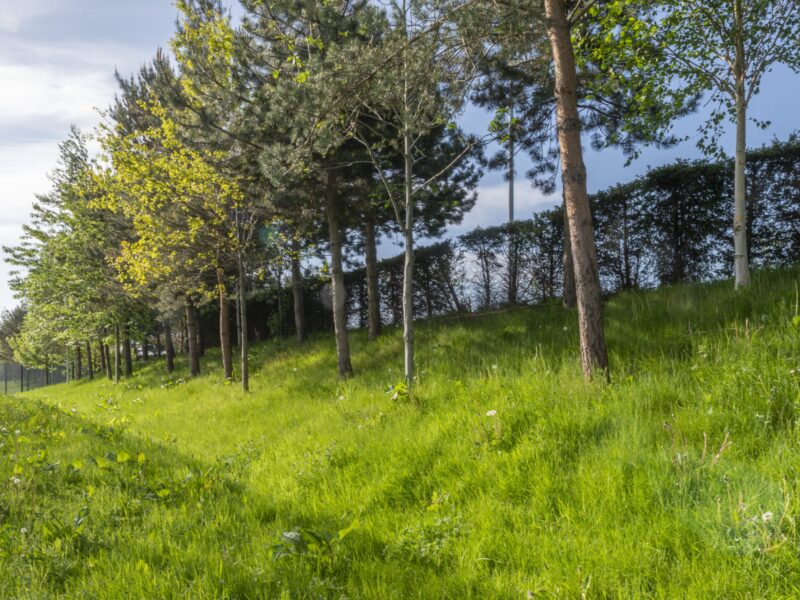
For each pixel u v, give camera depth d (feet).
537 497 13.07
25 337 144.77
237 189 46.19
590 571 9.76
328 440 22.89
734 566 9.11
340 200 43.62
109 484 17.92
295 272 66.28
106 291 76.59
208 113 38.88
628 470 12.98
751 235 36.60
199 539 13.12
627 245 42.09
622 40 31.32
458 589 10.12
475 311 52.80
